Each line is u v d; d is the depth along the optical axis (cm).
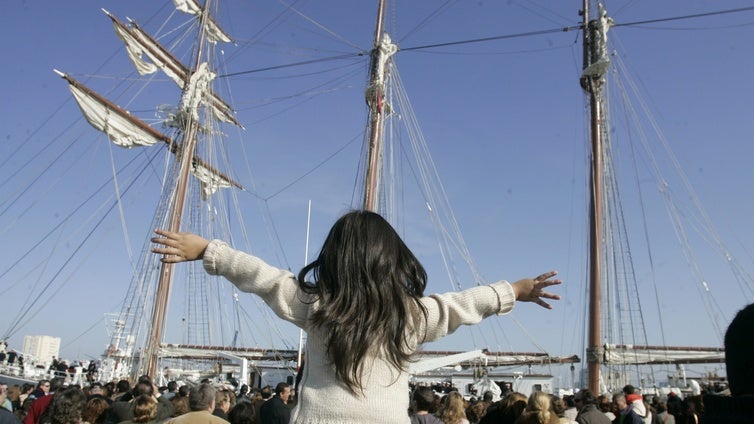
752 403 155
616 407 1175
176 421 658
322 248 258
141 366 3088
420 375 3378
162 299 3269
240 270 258
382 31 3553
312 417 224
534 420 654
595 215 2936
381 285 236
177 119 3656
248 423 873
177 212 3419
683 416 1138
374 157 3183
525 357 3294
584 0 3403
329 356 229
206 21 3916
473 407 1058
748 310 176
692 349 2898
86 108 3150
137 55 3419
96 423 796
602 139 3158
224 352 3438
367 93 3316
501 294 267
